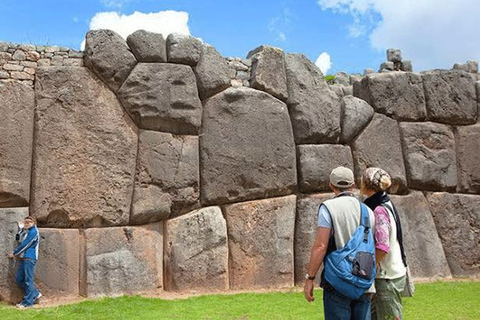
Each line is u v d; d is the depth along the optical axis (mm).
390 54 11477
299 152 9586
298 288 9078
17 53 8273
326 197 9617
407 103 10453
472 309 7273
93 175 8297
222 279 8797
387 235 3992
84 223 8266
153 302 7664
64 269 8047
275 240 9219
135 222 8555
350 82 11445
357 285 3678
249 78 9547
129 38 8758
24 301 7535
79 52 8578
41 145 8109
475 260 10414
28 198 8055
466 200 10586
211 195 8945
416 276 9867
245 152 9172
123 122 8562
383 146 10141
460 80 10922
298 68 9828
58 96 8266
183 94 8844
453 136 10797
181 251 8656
